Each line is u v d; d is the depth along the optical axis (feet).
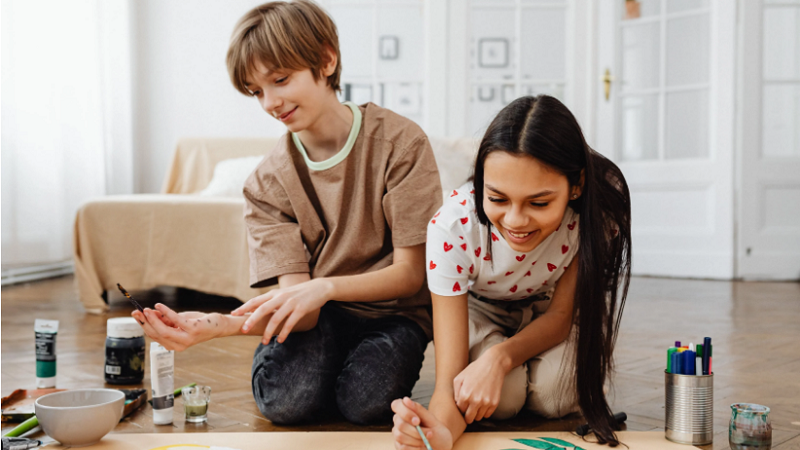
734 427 3.86
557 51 16.17
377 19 15.99
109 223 10.12
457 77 15.80
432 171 4.81
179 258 10.15
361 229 4.75
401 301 4.90
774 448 4.08
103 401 4.09
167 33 16.92
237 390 5.53
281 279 4.78
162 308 3.74
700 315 9.59
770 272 14.58
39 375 5.53
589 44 15.75
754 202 14.58
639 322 8.97
